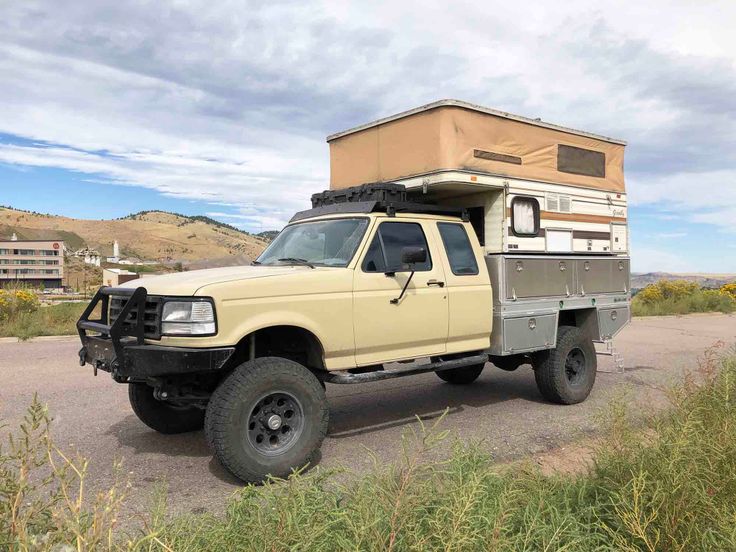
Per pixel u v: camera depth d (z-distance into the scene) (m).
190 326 4.55
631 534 3.06
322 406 4.93
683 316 22.45
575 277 7.68
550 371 7.26
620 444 3.97
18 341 13.04
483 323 6.51
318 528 2.65
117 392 7.89
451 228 6.53
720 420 4.40
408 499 2.81
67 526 2.17
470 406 7.37
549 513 3.24
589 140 8.16
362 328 5.46
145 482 4.68
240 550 2.67
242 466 4.49
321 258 5.88
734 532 2.86
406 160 6.88
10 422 6.36
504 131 6.97
